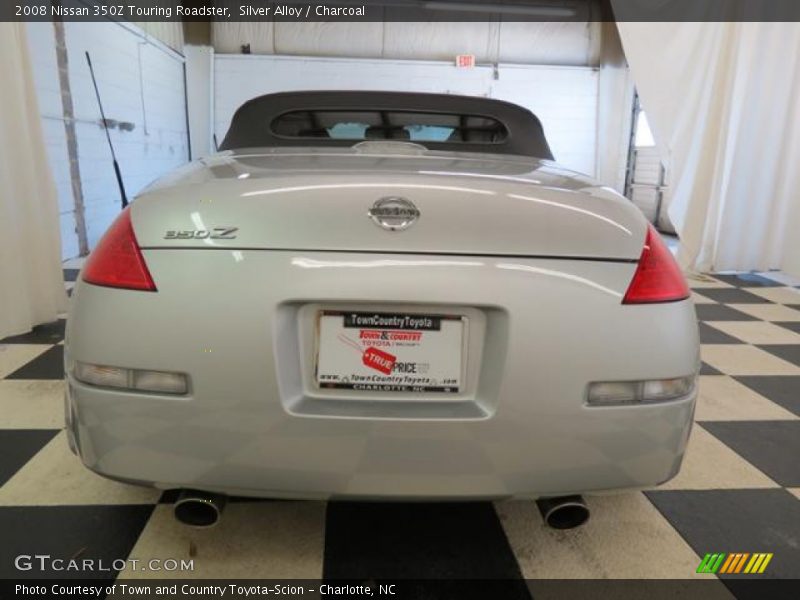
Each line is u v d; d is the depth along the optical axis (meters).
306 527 1.23
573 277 0.91
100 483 1.36
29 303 2.50
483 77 8.96
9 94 2.38
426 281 0.88
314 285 0.87
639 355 0.91
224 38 8.56
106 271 0.91
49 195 2.64
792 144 4.11
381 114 1.74
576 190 1.04
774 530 1.28
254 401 0.88
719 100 4.16
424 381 0.91
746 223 4.27
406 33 8.83
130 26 5.81
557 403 0.90
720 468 1.55
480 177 1.01
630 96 8.63
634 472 0.96
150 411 0.89
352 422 0.88
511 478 0.92
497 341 0.90
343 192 0.92
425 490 0.93
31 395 1.84
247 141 1.68
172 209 0.93
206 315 0.87
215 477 0.92
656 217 7.78
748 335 2.86
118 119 5.46
